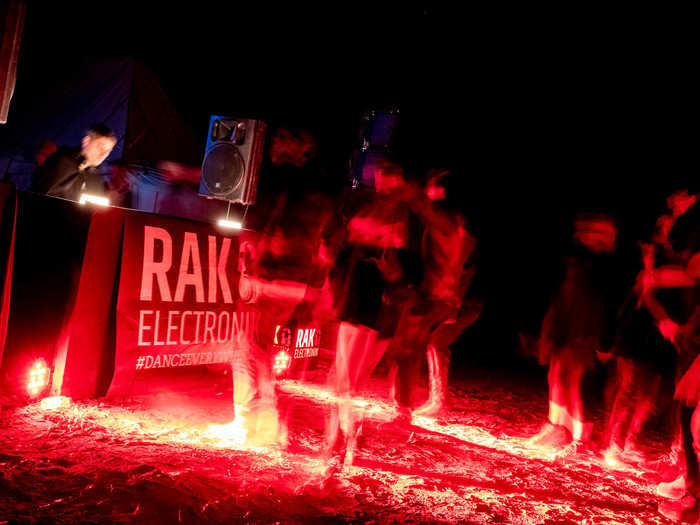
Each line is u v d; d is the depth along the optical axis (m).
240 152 6.21
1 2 4.46
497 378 10.21
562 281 5.83
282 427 5.13
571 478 4.81
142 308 5.47
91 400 5.25
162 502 3.35
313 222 4.66
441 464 4.77
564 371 5.79
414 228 6.26
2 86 4.55
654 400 5.97
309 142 4.62
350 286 5.08
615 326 6.13
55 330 5.04
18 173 9.68
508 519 3.77
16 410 4.71
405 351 5.64
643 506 4.32
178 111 10.52
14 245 4.72
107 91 9.70
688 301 4.84
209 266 6.07
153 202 9.39
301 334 7.18
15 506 3.08
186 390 5.99
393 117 7.90
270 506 3.52
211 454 4.24
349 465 4.44
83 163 7.01
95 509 3.18
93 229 5.20
